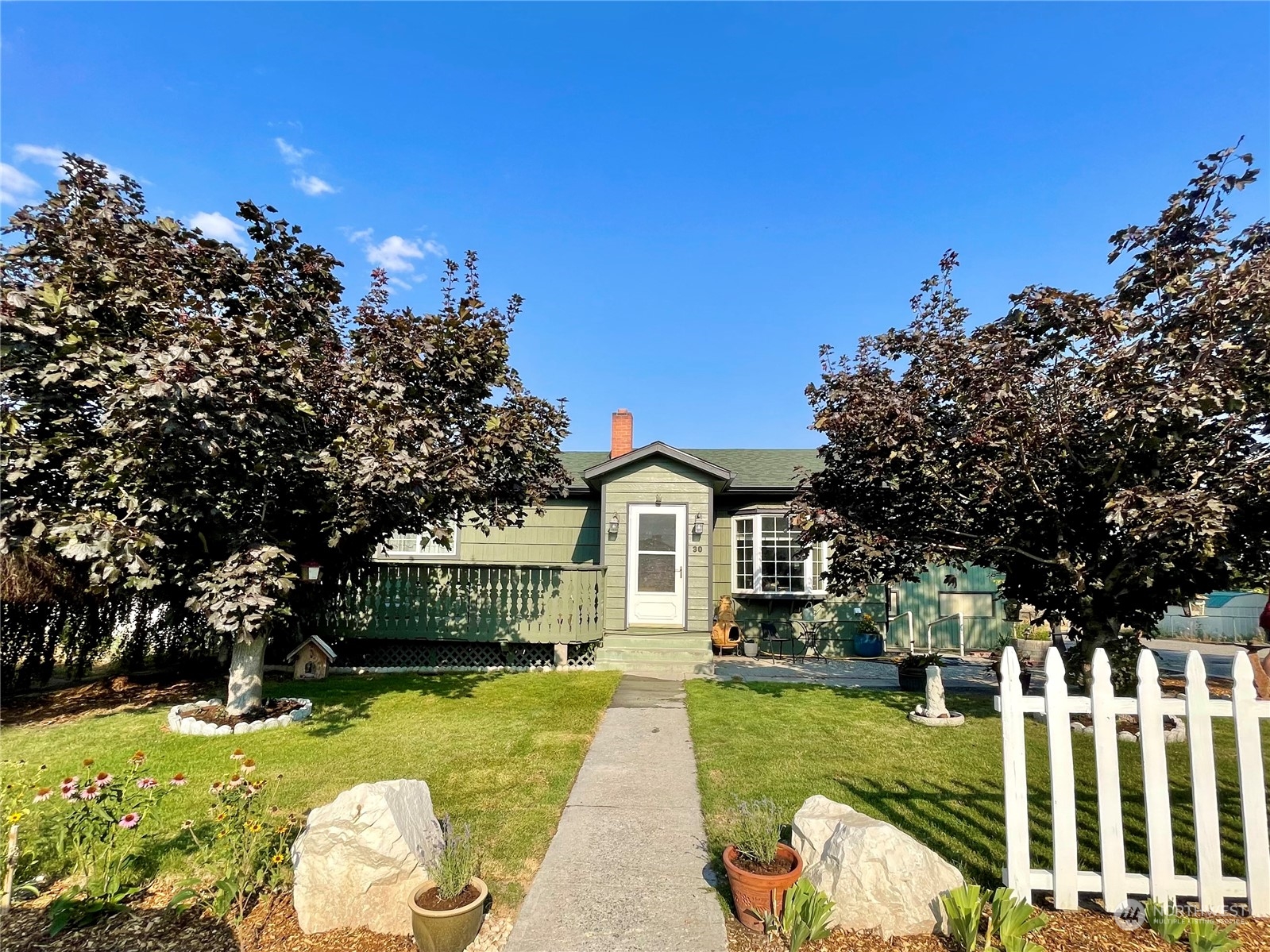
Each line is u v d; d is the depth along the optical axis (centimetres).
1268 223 548
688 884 342
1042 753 570
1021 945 249
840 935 281
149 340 568
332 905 299
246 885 315
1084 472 625
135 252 594
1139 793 457
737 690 887
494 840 396
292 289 654
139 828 389
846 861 292
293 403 586
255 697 711
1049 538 696
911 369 717
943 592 1406
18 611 814
